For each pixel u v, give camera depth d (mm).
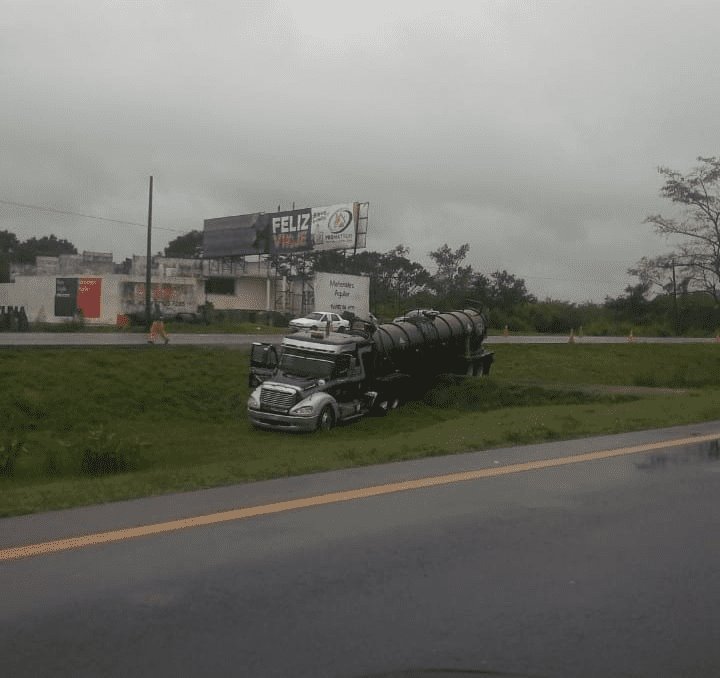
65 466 18672
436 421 31656
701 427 16938
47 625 5395
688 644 5152
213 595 5980
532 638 5227
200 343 40281
